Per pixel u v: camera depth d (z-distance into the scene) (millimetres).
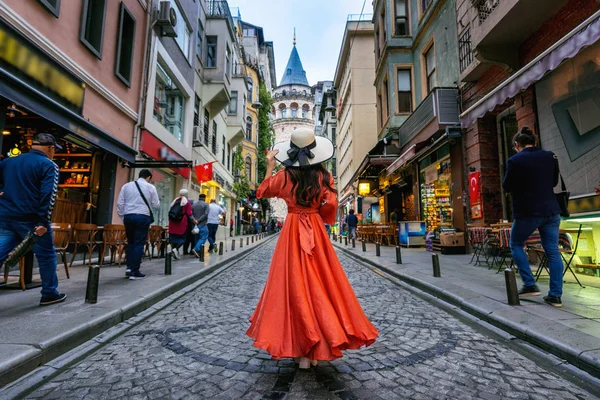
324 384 2318
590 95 5613
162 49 12117
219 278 6793
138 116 10609
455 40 10898
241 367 2609
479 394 2197
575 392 2240
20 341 2648
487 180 9180
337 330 2139
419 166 14227
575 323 3145
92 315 3400
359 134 27578
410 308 4426
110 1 9055
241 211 33094
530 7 6262
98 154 8938
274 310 2287
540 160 3816
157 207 6012
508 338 3137
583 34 4238
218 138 22172
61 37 7078
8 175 3475
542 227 3863
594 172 5531
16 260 3256
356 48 28312
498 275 6004
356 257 10484
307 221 2547
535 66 5055
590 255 5688
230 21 20578
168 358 2789
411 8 15438
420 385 2314
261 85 39938
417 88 14586
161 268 7070
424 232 12992
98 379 2412
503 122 9148
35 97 5723
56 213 7340
